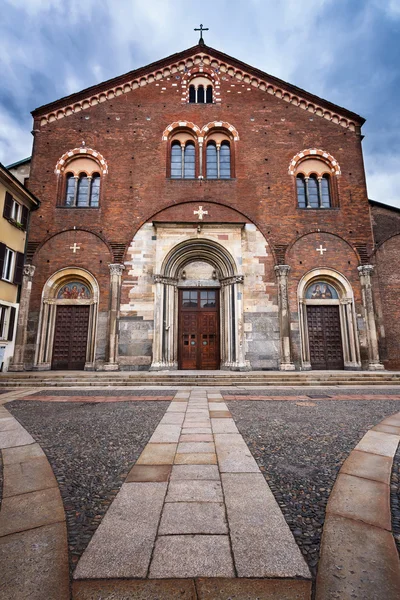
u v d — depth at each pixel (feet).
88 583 7.27
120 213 60.95
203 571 7.66
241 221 61.36
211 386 42.11
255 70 67.87
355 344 57.47
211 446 17.13
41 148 63.57
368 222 62.28
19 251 56.59
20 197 57.26
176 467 14.20
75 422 22.75
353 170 64.64
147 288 58.23
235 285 57.36
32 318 56.59
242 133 65.36
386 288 59.77
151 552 8.34
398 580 7.43
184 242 58.95
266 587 7.17
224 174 65.00
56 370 56.44
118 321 56.75
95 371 53.67
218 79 67.77
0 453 16.31
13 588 7.09
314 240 61.21
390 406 28.35
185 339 59.41
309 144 65.51
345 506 10.85
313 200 64.64
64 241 59.72
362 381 43.93
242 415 24.73
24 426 21.65
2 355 51.75
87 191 63.00
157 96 66.54
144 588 7.13
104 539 8.89
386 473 13.61
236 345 55.31
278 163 64.28
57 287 58.95
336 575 7.56
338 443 17.67
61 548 8.58
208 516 10.13
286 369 54.54
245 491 11.89
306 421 22.74
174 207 61.77
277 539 8.96
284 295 57.77
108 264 58.95
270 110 66.74
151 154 63.77
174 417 24.07
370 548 8.57
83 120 65.00
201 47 68.54
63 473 13.80
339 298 60.54
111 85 66.08
